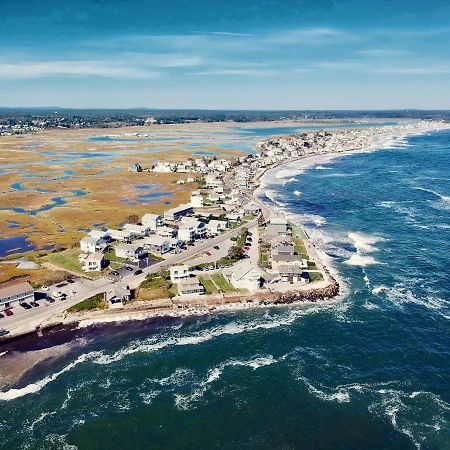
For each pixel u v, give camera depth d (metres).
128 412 66.44
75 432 62.75
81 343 84.06
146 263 120.25
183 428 63.28
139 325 89.94
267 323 90.19
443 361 76.69
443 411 65.19
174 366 77.00
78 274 112.88
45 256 126.12
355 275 111.12
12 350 81.81
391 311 93.38
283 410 66.12
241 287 102.88
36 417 65.69
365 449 58.94
